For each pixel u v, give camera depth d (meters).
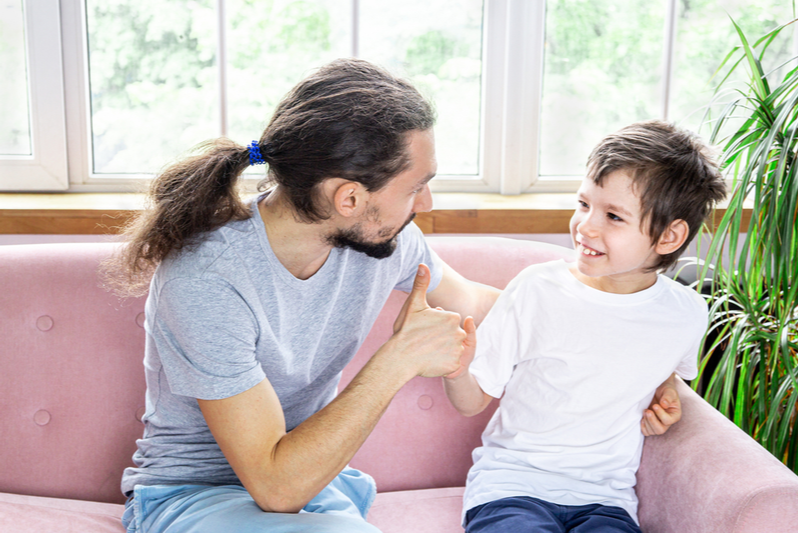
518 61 1.89
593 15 1.92
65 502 1.25
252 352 0.93
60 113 1.84
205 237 0.92
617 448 1.11
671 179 1.02
